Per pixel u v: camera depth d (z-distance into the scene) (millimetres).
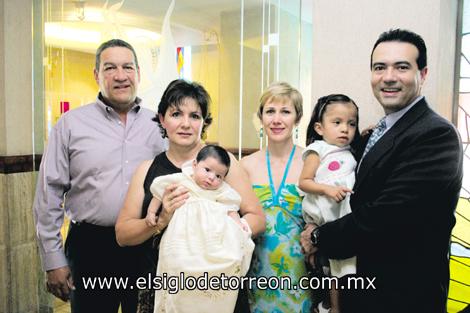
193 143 1375
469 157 1765
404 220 1076
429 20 1455
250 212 1315
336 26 1638
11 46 2516
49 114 2607
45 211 1692
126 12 2342
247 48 2172
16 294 2572
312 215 1353
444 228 1115
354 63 1604
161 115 1391
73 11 2465
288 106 1447
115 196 1661
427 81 1474
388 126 1225
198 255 1136
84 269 1682
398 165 1112
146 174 1387
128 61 1695
